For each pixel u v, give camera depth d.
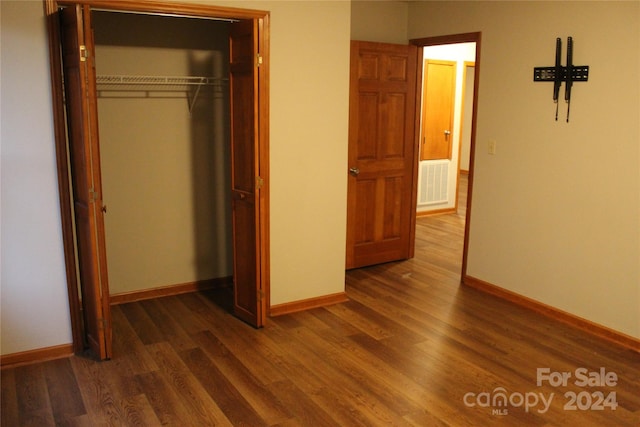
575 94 3.57
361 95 4.68
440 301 4.19
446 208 7.48
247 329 3.62
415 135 5.11
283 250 3.83
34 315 3.10
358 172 4.79
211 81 4.11
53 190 3.02
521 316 3.90
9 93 2.85
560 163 3.72
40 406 2.69
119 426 2.54
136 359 3.18
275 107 3.60
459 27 4.46
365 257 5.03
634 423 2.60
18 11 2.80
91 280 3.05
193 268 4.32
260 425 2.55
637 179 3.28
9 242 2.97
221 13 3.28
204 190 4.25
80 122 2.83
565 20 3.59
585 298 3.65
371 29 4.88
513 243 4.13
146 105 3.91
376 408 2.70
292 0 3.52
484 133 4.29
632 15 3.21
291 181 3.76
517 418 2.63
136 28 3.79
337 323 3.75
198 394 2.81
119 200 3.94
